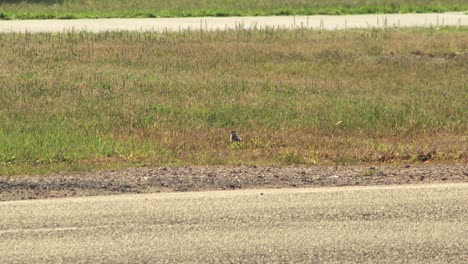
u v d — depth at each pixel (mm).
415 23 83125
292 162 29250
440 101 42750
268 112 39000
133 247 18922
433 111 39969
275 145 32719
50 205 22344
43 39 62812
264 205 22453
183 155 30375
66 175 26359
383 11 96250
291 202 22766
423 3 103375
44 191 24016
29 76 48125
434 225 20703
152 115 38156
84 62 53562
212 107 40188
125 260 18078
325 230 20234
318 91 45406
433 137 34812
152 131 34750
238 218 21219
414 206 22422
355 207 22312
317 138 33812
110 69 51219
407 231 20188
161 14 88688
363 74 51500
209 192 23922
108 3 98500
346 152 30938
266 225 20625
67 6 94688
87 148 30750
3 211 21734
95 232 20000
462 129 36375
